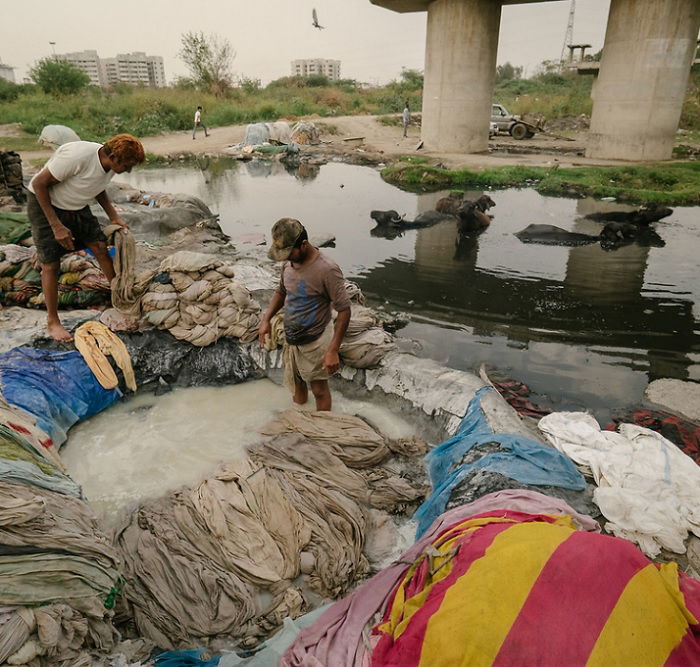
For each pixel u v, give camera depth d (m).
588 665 1.78
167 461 3.81
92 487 3.57
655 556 2.84
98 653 2.29
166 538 3.05
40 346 4.46
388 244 9.25
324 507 3.34
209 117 29.97
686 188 13.46
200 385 4.71
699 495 3.18
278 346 4.83
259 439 4.02
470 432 3.87
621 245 9.19
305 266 3.70
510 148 22.14
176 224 9.64
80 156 4.06
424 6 19.97
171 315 4.73
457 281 7.52
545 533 2.25
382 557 3.17
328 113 35.41
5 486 2.42
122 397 4.46
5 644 1.93
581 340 5.78
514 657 1.83
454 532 2.63
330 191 14.07
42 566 2.20
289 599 2.79
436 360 5.38
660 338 5.82
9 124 24.28
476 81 19.73
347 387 4.73
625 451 3.58
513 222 10.72
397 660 2.04
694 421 4.37
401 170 15.74
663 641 1.85
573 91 41.38
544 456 3.45
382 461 3.88
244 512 3.21
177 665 2.38
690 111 28.70
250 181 15.65
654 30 16.66
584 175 14.84
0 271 5.21
